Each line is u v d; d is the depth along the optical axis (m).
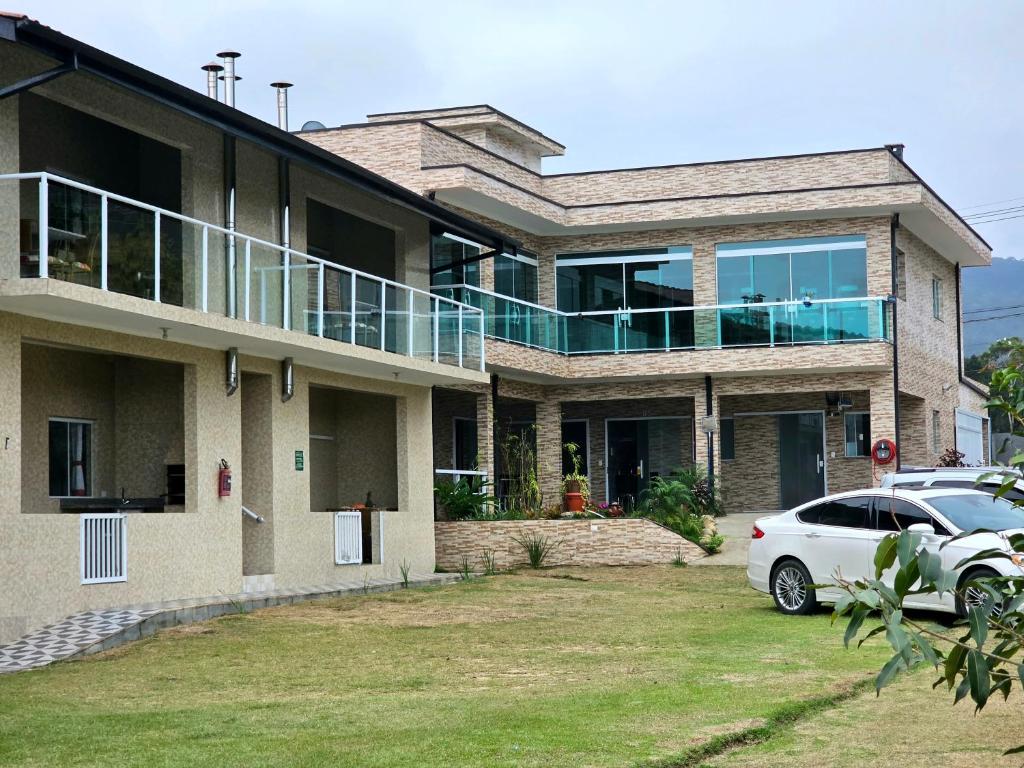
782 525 16.56
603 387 32.28
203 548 17.64
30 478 17.08
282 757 7.75
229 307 17.23
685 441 34.78
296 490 20.05
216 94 24.64
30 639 13.82
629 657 12.44
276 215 19.81
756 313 30.84
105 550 15.88
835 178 32.56
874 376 30.84
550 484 32.41
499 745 7.99
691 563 24.73
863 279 31.38
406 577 21.05
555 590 19.97
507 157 36.94
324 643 13.80
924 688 10.29
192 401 17.69
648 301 32.50
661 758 7.59
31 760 7.80
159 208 17.39
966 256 38.00
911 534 5.14
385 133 28.02
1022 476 5.98
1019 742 8.15
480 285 29.58
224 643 13.83
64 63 13.88
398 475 23.20
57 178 13.93
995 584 5.61
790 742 8.28
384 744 8.10
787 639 13.63
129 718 9.30
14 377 14.59
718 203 31.33
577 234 32.75
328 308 19.48
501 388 30.73
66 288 13.85
